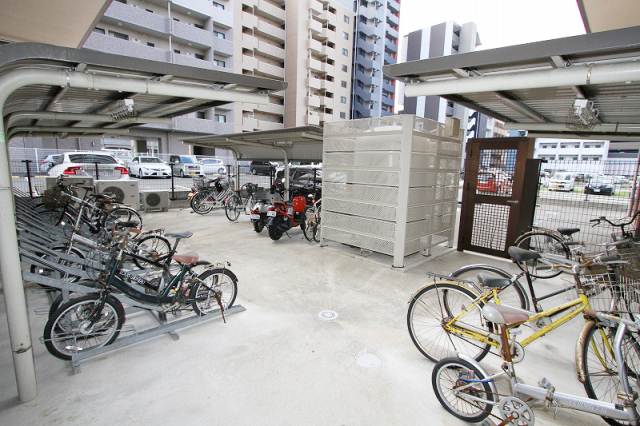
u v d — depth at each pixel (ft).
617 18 11.84
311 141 22.57
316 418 5.82
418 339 7.89
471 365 5.67
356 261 14.98
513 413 5.31
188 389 6.51
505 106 13.29
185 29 62.80
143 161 50.47
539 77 8.04
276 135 19.79
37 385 6.57
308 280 12.57
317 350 7.92
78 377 6.84
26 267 11.29
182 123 65.62
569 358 7.91
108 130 20.92
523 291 8.45
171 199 29.35
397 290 11.76
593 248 14.69
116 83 7.86
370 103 124.47
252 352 7.79
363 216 15.08
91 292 7.93
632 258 7.20
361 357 7.66
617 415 5.13
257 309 10.05
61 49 6.40
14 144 45.73
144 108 13.57
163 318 9.01
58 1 11.02
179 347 7.97
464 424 5.78
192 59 64.28
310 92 97.76
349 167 15.47
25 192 24.97
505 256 15.85
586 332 6.25
